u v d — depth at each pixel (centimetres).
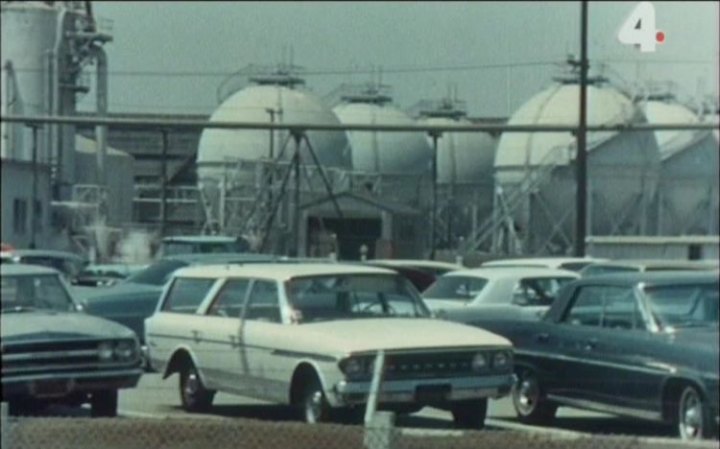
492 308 4362
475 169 13125
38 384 3150
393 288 3266
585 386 3100
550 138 12150
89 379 3206
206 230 11338
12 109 12988
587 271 4716
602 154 11862
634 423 3297
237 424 2269
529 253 12050
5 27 13088
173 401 3694
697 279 3080
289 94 12106
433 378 2908
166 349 3506
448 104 13500
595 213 11825
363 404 2856
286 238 11031
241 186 11300
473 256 10531
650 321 2986
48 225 12188
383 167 12950
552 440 2200
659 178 12288
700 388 2795
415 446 2148
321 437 2212
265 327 3142
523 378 3291
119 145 14000
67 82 13062
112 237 11500
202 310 3416
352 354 2862
